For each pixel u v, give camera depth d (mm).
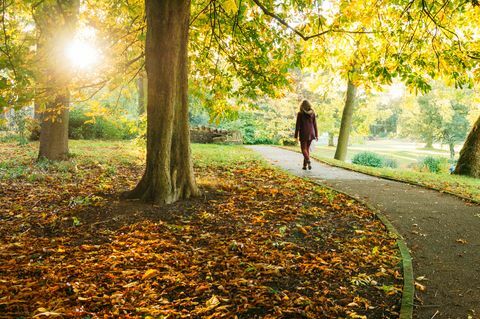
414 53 7910
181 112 7309
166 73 6875
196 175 10672
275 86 9367
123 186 8906
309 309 3557
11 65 6176
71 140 22703
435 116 39406
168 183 7109
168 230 5754
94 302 3578
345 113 18234
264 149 21797
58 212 6625
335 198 7930
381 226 6137
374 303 3723
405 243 5391
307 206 7297
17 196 7938
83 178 9969
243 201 7543
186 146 7418
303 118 12078
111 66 9188
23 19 10531
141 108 24297
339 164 13789
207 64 10203
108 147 18797
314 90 20031
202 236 5500
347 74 8727
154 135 7059
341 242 5445
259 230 5848
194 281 4082
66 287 3869
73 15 8469
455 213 6992
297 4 8492
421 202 7812
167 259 4641
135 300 3637
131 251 4820
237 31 9102
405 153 41156
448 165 21469
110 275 4117
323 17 8516
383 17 8336
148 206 6805
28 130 22234
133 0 9484
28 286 3852
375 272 4418
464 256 4984
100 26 9344
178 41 6906
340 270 4441
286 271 4379
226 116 10023
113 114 11578
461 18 8625
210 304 3559
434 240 5578
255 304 3611
